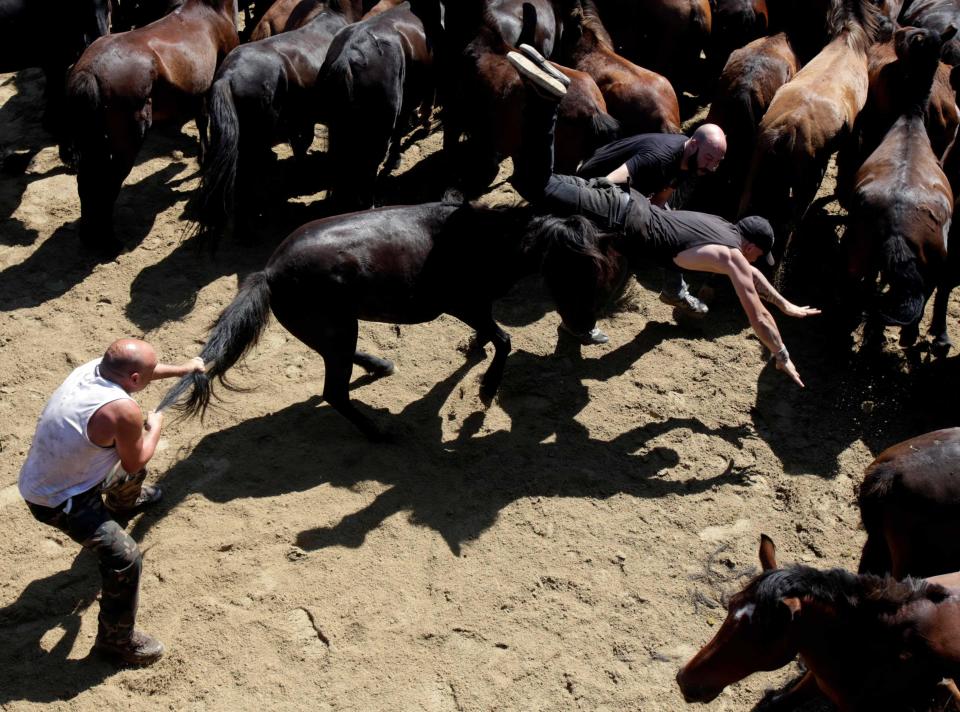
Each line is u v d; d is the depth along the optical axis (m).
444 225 5.08
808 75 6.67
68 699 4.18
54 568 4.72
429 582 4.70
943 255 5.68
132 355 3.93
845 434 5.60
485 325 5.36
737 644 3.26
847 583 3.25
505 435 5.55
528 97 4.65
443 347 6.18
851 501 5.18
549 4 7.78
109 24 8.29
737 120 6.95
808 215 7.56
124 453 3.96
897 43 6.59
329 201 7.36
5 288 6.56
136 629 4.35
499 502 5.12
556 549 4.88
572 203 4.96
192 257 6.91
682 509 5.12
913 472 3.82
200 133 7.61
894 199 5.59
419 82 7.38
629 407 5.77
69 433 3.83
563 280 4.89
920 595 3.29
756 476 5.33
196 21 7.14
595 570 4.78
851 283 5.97
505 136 6.82
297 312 4.96
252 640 4.41
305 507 5.06
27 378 5.84
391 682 4.27
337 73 6.44
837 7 7.26
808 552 4.91
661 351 6.20
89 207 6.70
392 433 5.50
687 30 8.03
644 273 6.90
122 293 6.55
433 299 5.16
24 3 7.38
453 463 5.36
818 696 4.12
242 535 4.89
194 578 4.68
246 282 4.84
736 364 6.11
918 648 3.24
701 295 6.57
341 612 4.54
